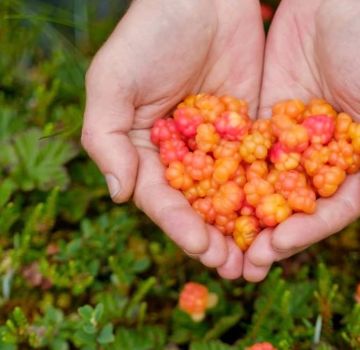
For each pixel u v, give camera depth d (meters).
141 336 0.55
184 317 0.57
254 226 0.50
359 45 0.53
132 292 0.59
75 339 0.54
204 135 0.51
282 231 0.48
